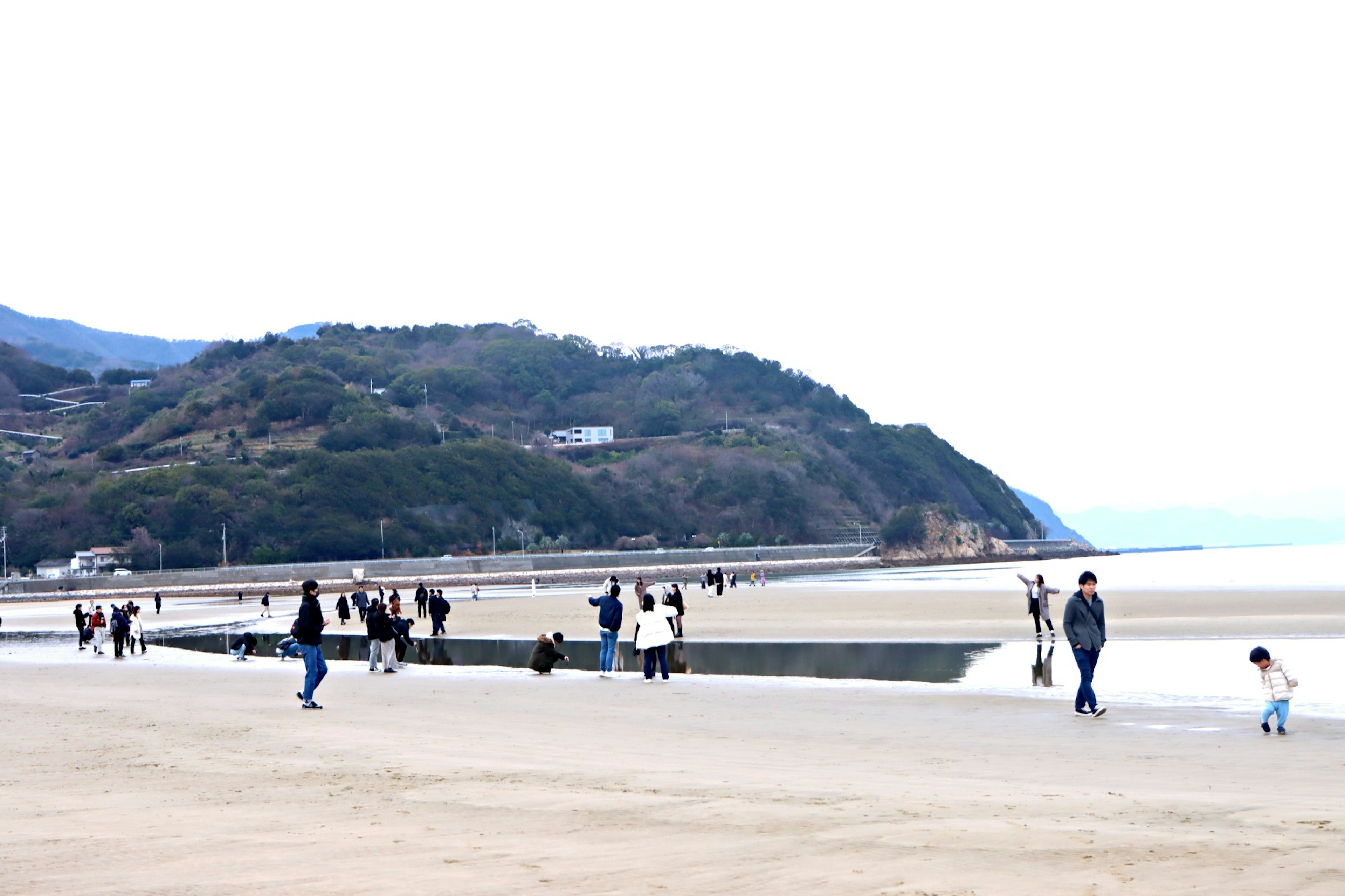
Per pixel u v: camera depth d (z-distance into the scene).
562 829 7.07
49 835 7.04
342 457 162.12
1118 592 56.25
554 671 22.94
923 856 6.12
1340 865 5.84
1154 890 5.32
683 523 190.62
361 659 29.11
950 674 21.56
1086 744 12.02
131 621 32.06
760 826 7.07
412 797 8.50
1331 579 75.75
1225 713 14.60
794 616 42.81
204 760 10.92
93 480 153.88
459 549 157.50
